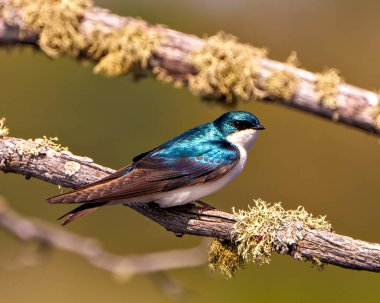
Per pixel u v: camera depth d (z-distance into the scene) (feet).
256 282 45.34
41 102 49.93
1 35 30.27
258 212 21.22
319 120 51.11
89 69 50.42
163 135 50.11
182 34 29.43
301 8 54.80
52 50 29.81
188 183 23.45
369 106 28.07
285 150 50.52
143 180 22.38
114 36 29.43
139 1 52.95
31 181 49.62
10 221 34.30
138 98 50.29
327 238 20.51
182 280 46.52
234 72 28.68
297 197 49.44
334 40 53.78
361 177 49.93
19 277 49.60
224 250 21.85
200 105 50.85
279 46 53.72
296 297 44.09
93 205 21.35
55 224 49.03
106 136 49.70
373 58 52.90
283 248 20.89
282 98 28.68
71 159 22.62
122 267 33.30
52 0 29.58
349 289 43.96
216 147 24.62
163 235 49.11
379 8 54.13
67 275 49.52
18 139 22.79
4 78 50.08
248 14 54.54
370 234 48.91
